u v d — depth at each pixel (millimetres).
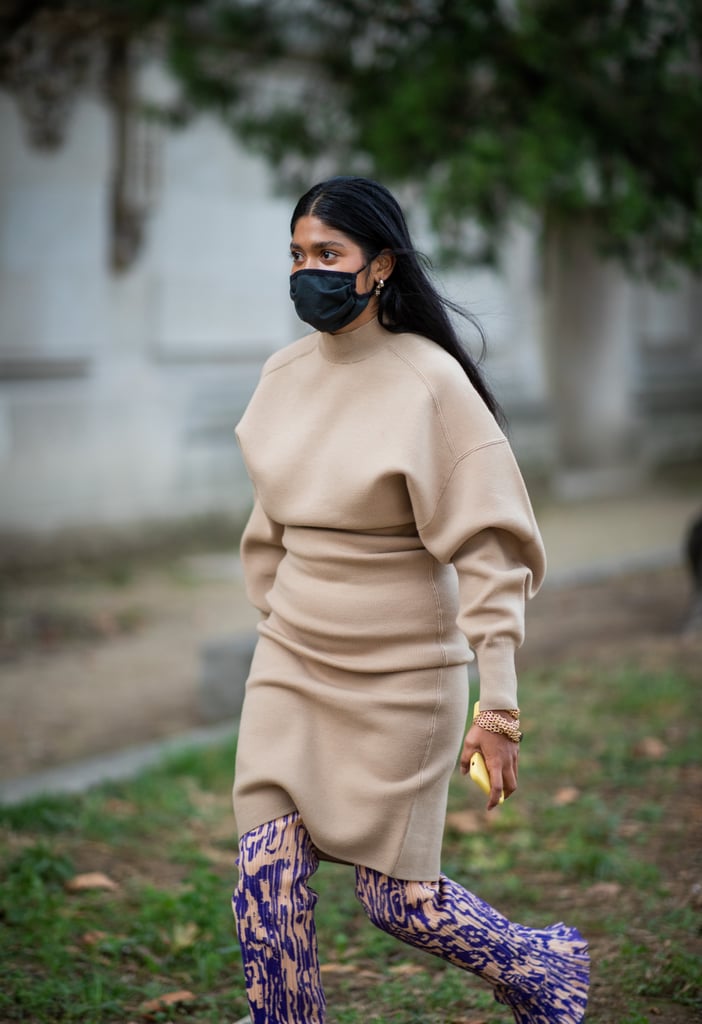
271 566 2973
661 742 5871
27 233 11977
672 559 11531
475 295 15289
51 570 12211
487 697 2562
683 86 8188
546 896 4266
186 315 13383
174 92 12844
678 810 4980
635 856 4520
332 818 2707
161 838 5012
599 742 5934
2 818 5031
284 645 2793
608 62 8086
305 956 2650
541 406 17016
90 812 5191
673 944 3682
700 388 19656
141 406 13062
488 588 2578
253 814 2715
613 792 5281
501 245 8859
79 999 3506
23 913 4066
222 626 10180
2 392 11938
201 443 13648
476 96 8523
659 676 6980
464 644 2791
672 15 7758
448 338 2766
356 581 2701
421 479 2590
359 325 2707
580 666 7387
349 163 9648
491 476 2605
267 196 13844
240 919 2656
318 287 2613
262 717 2768
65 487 12469
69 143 12211
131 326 12945
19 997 3471
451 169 7965
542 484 17047
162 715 7602
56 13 11172
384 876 2713
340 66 9289
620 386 18344
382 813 2670
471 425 2627
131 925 4039
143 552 13086
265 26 9617
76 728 7355
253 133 9906
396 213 2691
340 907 4289
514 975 2723
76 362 12500
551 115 7797
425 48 8164
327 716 2727
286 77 12383
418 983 3627
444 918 2686
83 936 3963
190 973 3758
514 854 4680
